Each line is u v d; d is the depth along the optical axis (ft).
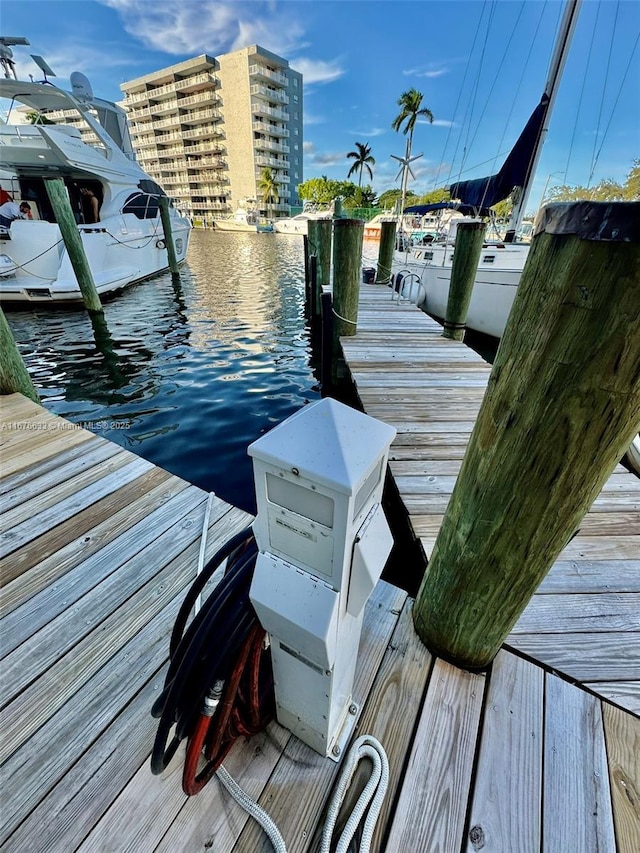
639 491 6.11
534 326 2.23
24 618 4.06
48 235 20.74
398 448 7.39
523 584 2.93
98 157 24.18
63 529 5.22
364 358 12.06
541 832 2.67
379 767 2.90
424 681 3.50
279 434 2.03
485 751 3.06
